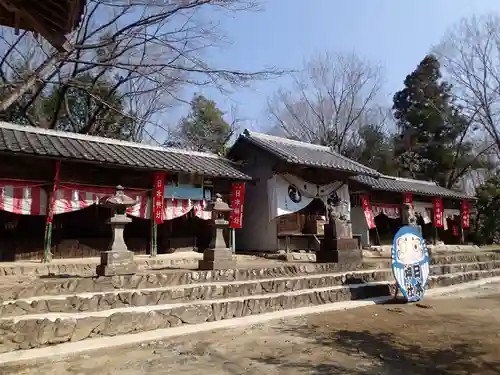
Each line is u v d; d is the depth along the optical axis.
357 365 5.75
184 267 11.94
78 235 13.11
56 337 6.63
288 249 17.19
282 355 6.20
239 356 6.14
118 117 21.50
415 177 35.19
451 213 26.48
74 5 5.46
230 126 31.05
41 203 11.52
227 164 17.27
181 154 16.36
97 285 8.23
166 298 8.56
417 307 10.55
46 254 11.31
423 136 33.91
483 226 29.16
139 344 6.78
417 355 6.25
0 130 11.99
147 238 14.53
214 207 11.02
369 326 8.28
